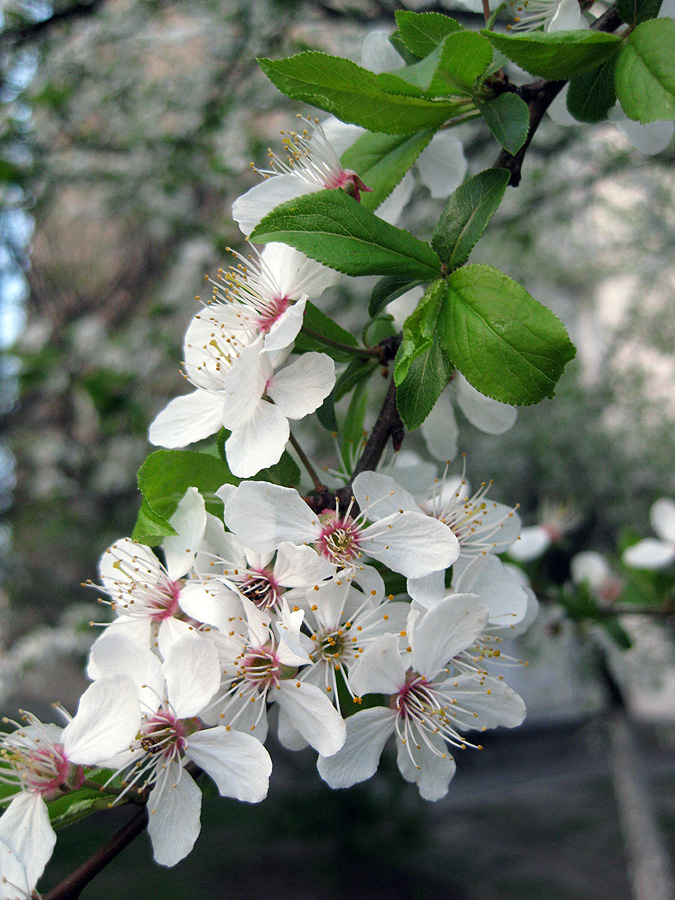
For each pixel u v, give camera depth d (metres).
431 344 0.09
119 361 0.40
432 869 0.50
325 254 0.09
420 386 0.09
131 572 0.10
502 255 0.50
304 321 0.10
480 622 0.09
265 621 0.09
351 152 0.11
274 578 0.09
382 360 0.11
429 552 0.09
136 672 0.09
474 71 0.10
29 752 0.09
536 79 0.11
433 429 0.13
